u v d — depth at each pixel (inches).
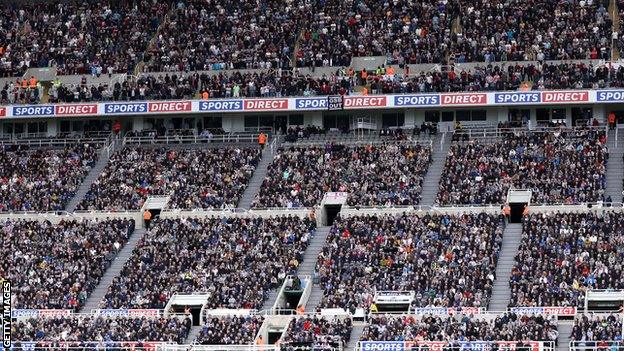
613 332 6889.8
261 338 7313.0
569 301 7288.4
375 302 7490.2
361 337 7150.6
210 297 7731.3
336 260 7869.1
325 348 7081.7
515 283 7445.9
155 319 7554.1
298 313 7524.6
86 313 7800.2
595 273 7436.0
